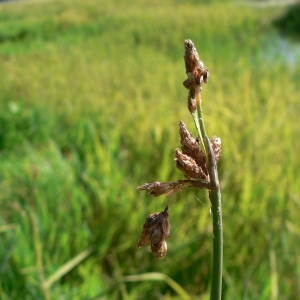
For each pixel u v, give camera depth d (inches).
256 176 20.8
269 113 27.3
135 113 30.3
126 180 21.8
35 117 32.7
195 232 18.2
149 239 4.3
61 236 18.1
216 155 4.2
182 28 81.2
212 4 106.8
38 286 14.9
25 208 18.3
